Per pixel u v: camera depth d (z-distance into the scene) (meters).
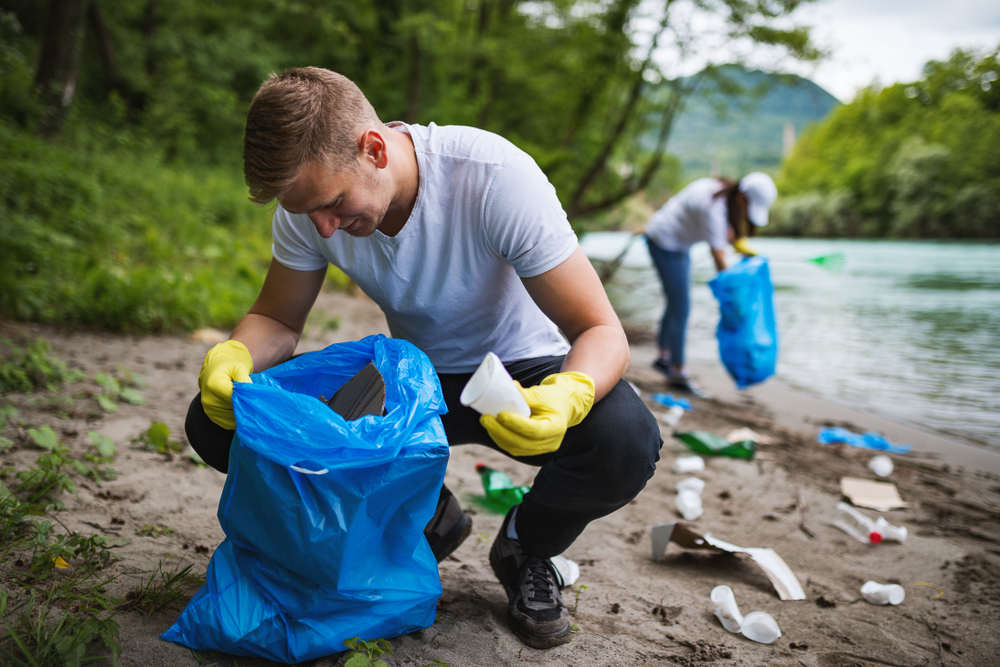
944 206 35.69
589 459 1.49
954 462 3.60
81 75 14.02
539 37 15.33
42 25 14.14
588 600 1.94
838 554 2.44
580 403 1.31
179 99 14.14
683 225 4.79
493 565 1.79
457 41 15.10
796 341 6.91
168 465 2.50
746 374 4.10
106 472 2.29
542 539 1.67
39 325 4.27
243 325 1.74
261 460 1.30
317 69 1.30
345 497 1.30
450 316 1.64
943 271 14.54
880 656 1.77
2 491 1.92
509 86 16.20
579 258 1.49
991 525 2.78
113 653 1.34
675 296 4.92
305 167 1.25
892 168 38.59
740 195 4.56
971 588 2.21
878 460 3.35
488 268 1.56
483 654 1.57
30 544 1.75
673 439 3.76
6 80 8.52
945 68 42.47
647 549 2.37
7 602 1.48
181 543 1.93
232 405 1.40
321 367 1.60
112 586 1.64
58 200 6.25
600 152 15.37
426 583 1.54
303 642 1.40
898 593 2.07
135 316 4.53
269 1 18.17
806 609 2.02
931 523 2.77
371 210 1.37
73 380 3.27
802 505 2.89
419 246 1.53
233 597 1.42
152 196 8.22
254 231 9.24
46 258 4.84
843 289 11.26
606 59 13.53
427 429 1.39
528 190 1.45
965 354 6.24
